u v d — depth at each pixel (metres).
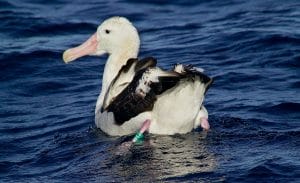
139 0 26.88
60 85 20.14
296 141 15.68
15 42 23.12
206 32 23.19
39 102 19.17
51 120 17.83
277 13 24.19
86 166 15.07
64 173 14.89
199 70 15.23
